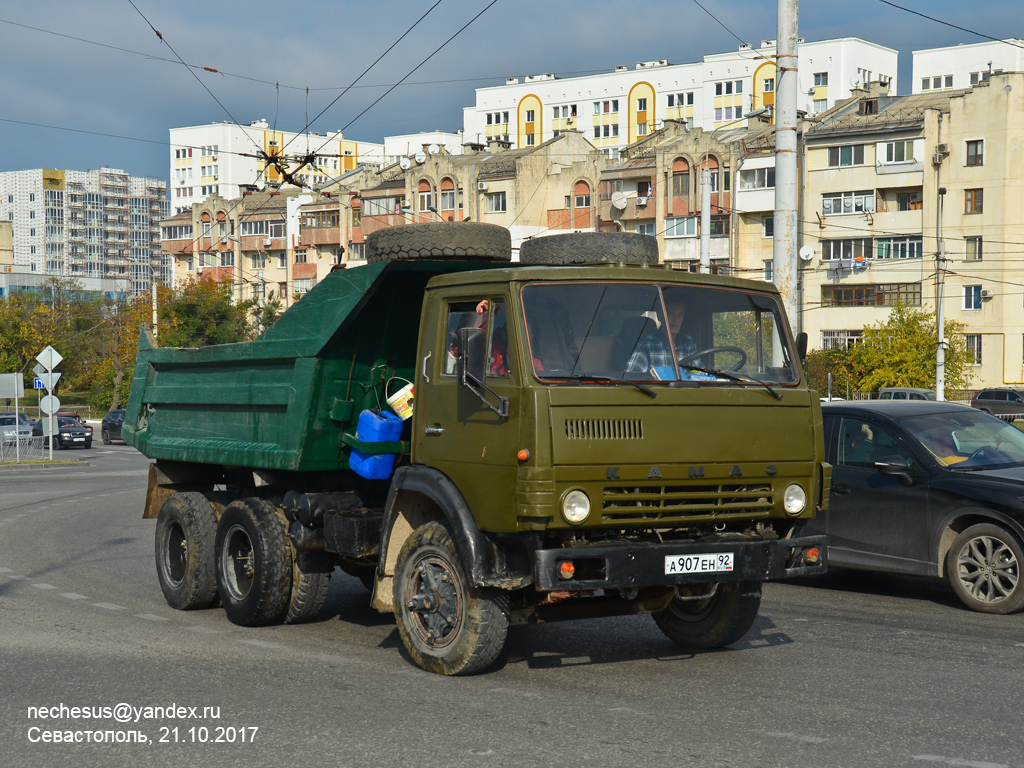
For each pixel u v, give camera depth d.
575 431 6.27
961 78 102.88
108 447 52.06
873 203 62.88
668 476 6.45
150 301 71.25
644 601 7.30
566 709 6.18
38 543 15.52
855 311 63.59
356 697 6.52
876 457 10.22
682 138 67.88
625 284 6.77
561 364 6.44
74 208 189.62
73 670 7.38
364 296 7.84
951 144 60.34
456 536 6.70
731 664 7.40
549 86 113.56
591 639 8.32
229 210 90.00
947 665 7.34
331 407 8.34
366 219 81.56
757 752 5.35
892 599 10.16
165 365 10.84
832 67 100.25
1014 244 58.81
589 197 73.69
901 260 62.09
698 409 6.59
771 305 7.20
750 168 65.25
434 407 7.08
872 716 6.02
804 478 6.98
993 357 59.44
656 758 5.26
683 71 105.75
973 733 5.69
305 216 85.19
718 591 7.71
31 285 131.38
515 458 6.32
